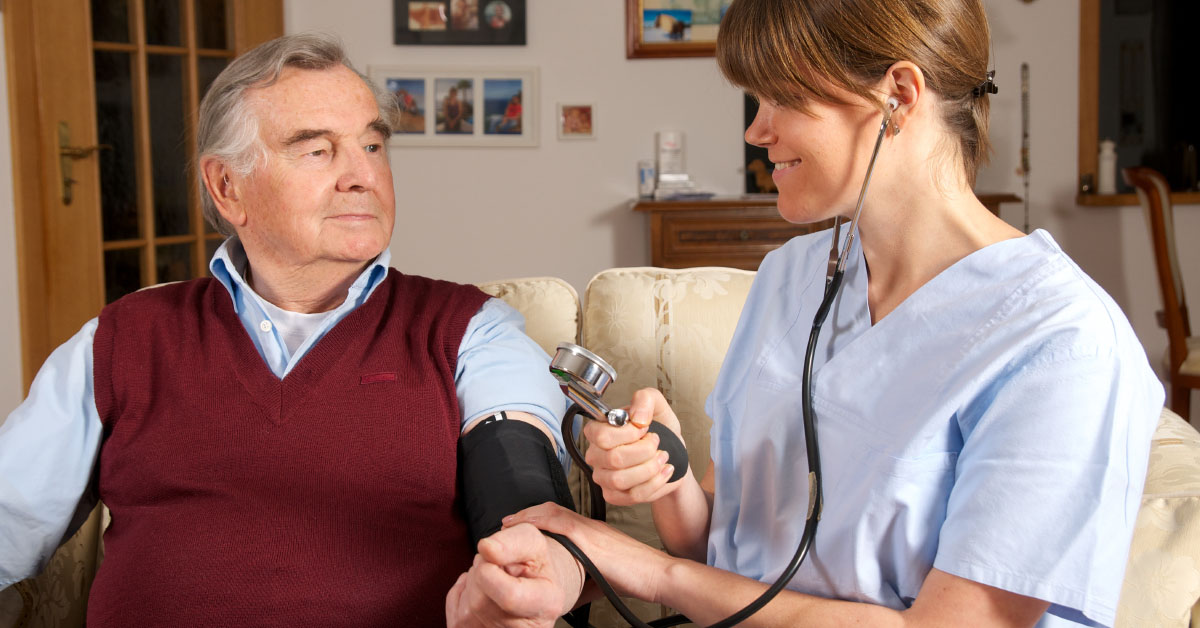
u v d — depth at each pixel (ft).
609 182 13.32
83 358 4.06
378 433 3.92
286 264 4.21
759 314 3.54
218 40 10.93
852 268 3.07
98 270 9.27
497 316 4.43
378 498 3.88
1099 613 2.32
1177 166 12.82
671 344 4.78
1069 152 13.00
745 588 2.87
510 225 13.42
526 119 13.23
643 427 2.80
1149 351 13.08
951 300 2.75
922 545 2.68
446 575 3.90
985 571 2.39
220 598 3.71
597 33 13.10
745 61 2.74
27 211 8.79
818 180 2.81
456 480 4.03
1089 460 2.37
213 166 4.21
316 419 3.90
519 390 4.12
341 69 4.20
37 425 3.96
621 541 3.13
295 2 12.90
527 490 3.60
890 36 2.60
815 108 2.71
